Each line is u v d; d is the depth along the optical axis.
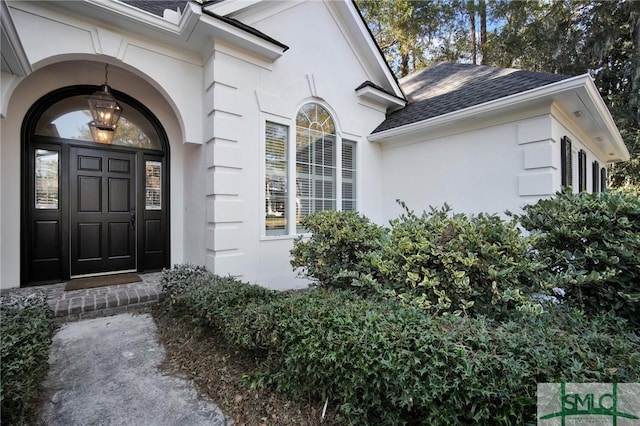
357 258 3.31
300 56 5.87
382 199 7.45
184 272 4.35
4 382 1.86
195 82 4.95
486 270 2.35
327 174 6.40
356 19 6.55
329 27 6.40
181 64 4.81
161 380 2.61
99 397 2.38
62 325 3.60
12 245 4.38
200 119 4.99
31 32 3.64
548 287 2.39
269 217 5.39
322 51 6.27
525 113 5.05
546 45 12.80
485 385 1.56
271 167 5.44
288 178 5.67
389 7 13.62
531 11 13.33
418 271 2.53
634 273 2.51
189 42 4.67
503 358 1.59
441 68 8.95
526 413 1.52
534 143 4.95
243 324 2.62
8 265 4.35
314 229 3.82
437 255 2.46
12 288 4.33
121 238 5.34
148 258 5.56
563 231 2.70
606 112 5.66
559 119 5.18
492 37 14.07
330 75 6.41
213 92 4.63
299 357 2.14
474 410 1.57
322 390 2.11
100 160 5.16
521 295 2.24
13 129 4.37
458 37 15.03
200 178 5.09
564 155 5.34
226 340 2.99
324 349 2.01
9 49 3.01
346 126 6.73
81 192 5.00
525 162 5.04
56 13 3.80
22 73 3.51
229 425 2.10
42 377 2.52
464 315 2.26
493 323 2.14
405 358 1.71
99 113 4.61
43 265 4.68
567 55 12.76
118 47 4.23
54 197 4.78
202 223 5.00
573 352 1.62
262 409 2.21
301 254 3.80
